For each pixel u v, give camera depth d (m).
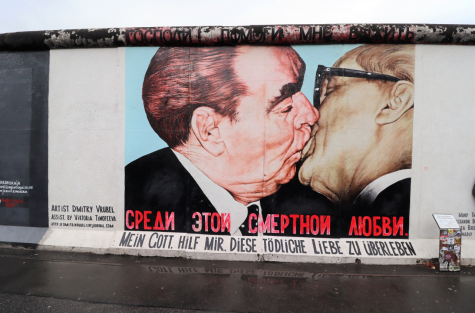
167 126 4.86
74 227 5.01
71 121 5.02
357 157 4.64
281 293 3.39
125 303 3.16
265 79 4.70
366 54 4.61
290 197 4.69
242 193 4.74
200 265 4.24
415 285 3.63
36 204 5.10
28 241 4.89
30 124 5.11
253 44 4.70
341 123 4.65
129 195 4.91
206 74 4.78
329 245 4.53
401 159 4.61
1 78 5.19
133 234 4.83
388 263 4.33
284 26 4.57
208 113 4.79
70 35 4.86
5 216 5.17
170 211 4.84
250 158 4.73
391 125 4.60
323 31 4.52
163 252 4.56
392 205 4.62
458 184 4.57
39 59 5.09
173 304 3.15
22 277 3.77
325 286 3.58
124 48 4.90
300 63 4.67
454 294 3.40
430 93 4.57
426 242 4.52
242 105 4.73
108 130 4.96
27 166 5.12
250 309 3.06
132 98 4.91
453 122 4.57
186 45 4.80
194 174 4.81
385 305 3.15
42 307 3.07
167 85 4.84
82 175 5.01
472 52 4.55
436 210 4.59
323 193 4.66
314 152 4.67
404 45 4.59
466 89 4.56
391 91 4.60
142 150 4.90
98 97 4.97
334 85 4.64
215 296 3.31
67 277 3.78
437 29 4.43
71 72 5.01
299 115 4.67
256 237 4.69
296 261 4.41
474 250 4.39
